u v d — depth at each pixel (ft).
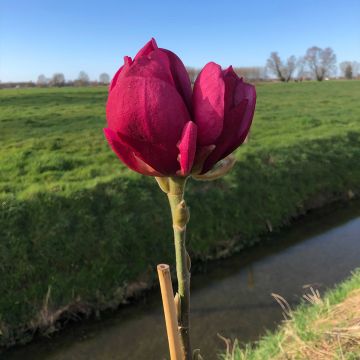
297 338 11.80
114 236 20.26
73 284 18.33
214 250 23.57
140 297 19.40
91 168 27.53
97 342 16.85
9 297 17.10
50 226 19.39
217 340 16.92
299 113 59.06
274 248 24.71
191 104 2.96
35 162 28.35
